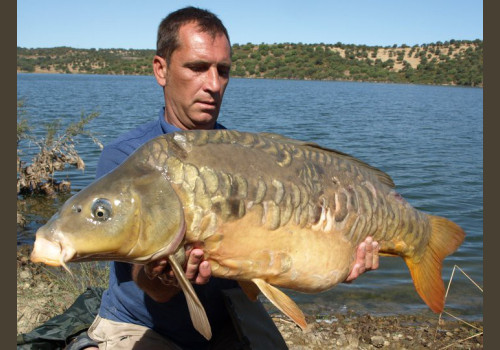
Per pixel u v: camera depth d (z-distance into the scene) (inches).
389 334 178.5
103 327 117.3
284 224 95.7
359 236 107.7
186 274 91.8
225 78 121.6
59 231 82.9
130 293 114.3
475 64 3826.3
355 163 111.8
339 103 1582.2
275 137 104.0
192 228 88.5
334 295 213.0
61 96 1513.3
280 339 126.6
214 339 124.0
